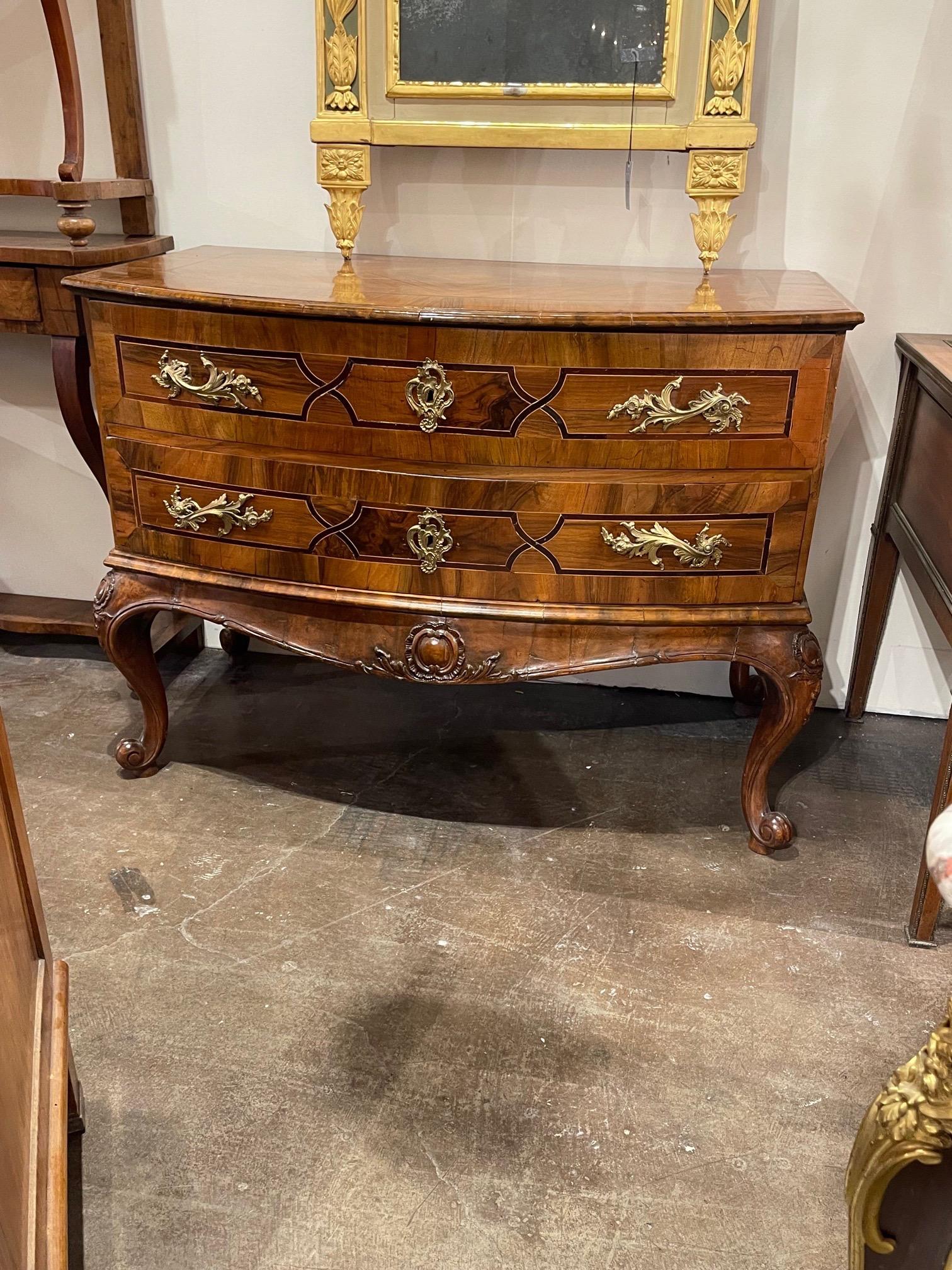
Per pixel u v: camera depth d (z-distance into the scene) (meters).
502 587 1.55
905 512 1.83
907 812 1.86
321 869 1.69
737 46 1.63
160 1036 1.37
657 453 1.46
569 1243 1.12
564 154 1.87
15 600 2.36
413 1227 1.13
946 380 1.50
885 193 1.83
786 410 1.44
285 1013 1.41
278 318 1.44
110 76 1.93
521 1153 1.22
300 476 1.54
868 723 2.16
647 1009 1.42
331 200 1.86
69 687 2.23
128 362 1.57
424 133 1.77
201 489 1.61
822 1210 1.16
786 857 1.74
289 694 2.23
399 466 1.50
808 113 1.80
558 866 1.71
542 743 2.06
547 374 1.41
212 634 2.41
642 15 1.66
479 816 1.83
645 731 2.12
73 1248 1.11
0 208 2.11
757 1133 1.25
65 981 1.20
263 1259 1.10
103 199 1.88
